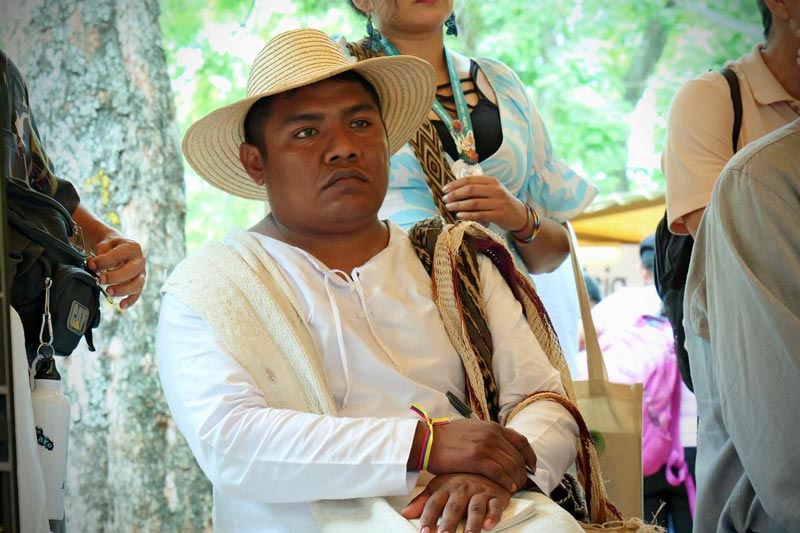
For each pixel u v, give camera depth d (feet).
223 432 8.71
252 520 9.16
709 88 12.63
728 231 10.28
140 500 22.56
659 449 20.10
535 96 29.32
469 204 11.69
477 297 10.07
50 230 9.93
